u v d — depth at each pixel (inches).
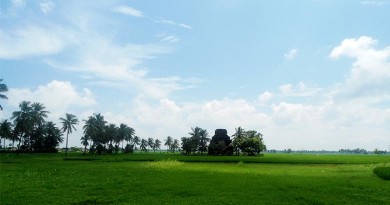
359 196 980.6
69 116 4628.4
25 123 4037.9
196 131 6648.6
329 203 895.1
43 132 5196.9
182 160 3053.6
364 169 2044.8
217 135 6018.7
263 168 2137.1
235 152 6200.8
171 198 957.2
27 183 1222.3
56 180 1316.4
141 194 1011.9
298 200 932.6
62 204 887.1
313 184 1190.3
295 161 2869.1
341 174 1663.4
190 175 1509.6
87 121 5329.7
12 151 5044.3
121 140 6638.8
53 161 2765.7
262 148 5782.5
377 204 887.7
